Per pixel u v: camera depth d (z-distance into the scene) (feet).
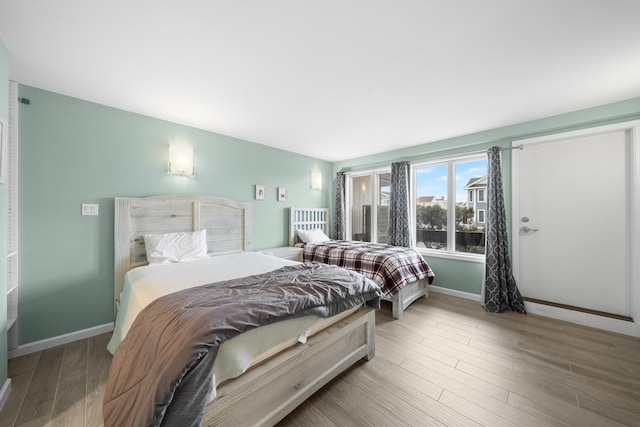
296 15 4.42
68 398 5.14
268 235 12.99
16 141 6.52
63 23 4.58
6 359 5.26
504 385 5.49
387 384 5.54
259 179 12.56
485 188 11.27
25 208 6.83
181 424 3.01
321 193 15.98
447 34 4.92
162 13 4.36
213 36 4.98
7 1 4.04
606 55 5.57
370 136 11.39
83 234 7.73
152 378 3.16
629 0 4.08
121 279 8.17
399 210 12.95
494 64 5.93
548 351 6.84
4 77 5.11
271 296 4.75
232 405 3.68
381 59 5.74
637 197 7.61
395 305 9.09
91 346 7.21
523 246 9.86
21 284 6.79
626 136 8.02
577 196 8.82
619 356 6.57
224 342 3.67
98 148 7.98
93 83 6.79
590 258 8.63
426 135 11.13
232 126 10.11
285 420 4.56
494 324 8.53
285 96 7.55
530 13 4.36
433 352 6.83
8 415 4.68
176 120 9.44
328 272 6.70
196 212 9.91
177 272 7.00
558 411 4.76
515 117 9.13
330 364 5.38
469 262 11.18
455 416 4.66
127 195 8.54
